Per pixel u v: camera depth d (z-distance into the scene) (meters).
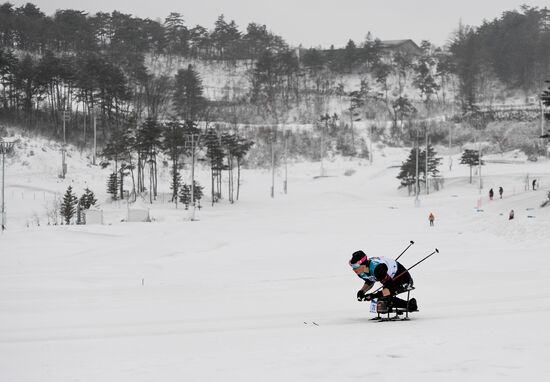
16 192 115.94
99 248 56.62
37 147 138.62
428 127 196.75
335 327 12.98
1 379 8.09
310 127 198.88
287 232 66.88
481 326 11.55
